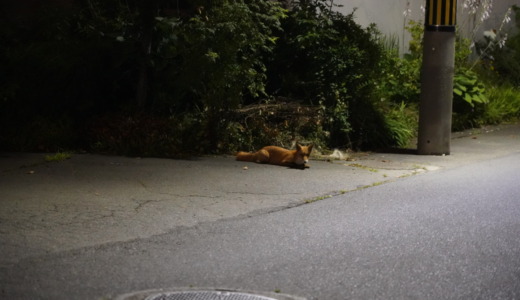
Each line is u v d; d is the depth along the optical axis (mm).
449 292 4891
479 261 5582
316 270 5277
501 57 17422
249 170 9016
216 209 7027
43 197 7191
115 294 4660
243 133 10391
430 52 10516
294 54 11766
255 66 11742
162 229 6246
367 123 11359
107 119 10156
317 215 6930
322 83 11375
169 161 9383
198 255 5551
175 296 4656
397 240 6113
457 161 10227
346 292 4844
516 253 5812
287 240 6035
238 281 4996
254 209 7082
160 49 10625
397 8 15586
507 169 9633
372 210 7180
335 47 11766
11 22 11250
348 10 14203
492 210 7270
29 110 10438
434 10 10367
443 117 10633
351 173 9102
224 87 10508
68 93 10492
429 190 8195
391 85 13477
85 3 11414
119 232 6090
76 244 5699
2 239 5750
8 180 7922
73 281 4875
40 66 10414
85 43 10641
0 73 10438
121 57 10391
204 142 10008
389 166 9703
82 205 6934
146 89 10602
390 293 4844
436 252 5793
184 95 10641
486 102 13789
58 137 9977
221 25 10047
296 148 9492
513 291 4930
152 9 10477
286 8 12656
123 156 9609
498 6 18125
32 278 4902
